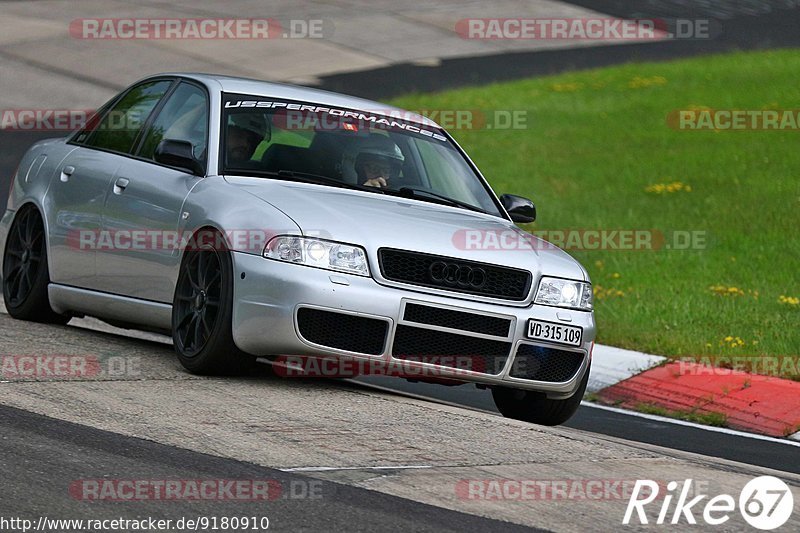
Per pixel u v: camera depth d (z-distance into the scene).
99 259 28.89
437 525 16.72
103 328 35.66
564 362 26.38
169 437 20.11
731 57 99.62
